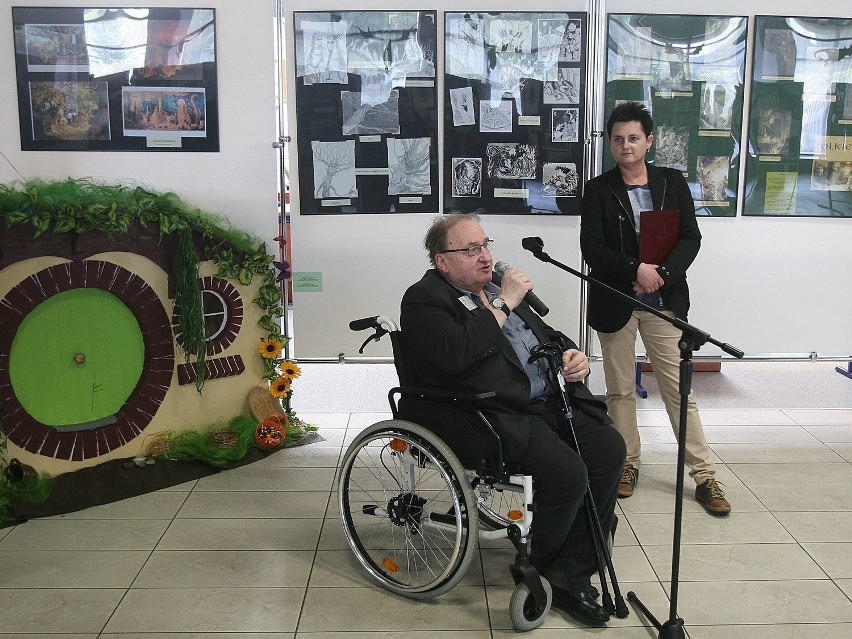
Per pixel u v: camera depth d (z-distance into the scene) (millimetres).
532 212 4031
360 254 4023
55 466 3363
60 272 3264
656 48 3926
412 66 3891
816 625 2520
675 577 2354
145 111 3805
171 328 3613
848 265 4113
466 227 2627
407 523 2652
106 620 2523
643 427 4297
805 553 2959
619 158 3289
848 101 3990
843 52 3953
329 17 3824
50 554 2930
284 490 3496
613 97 3961
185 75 3797
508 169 3990
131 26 3732
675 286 3318
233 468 3717
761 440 4102
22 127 3770
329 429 4258
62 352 3340
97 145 3814
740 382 5121
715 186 4031
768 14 3906
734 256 4090
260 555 2943
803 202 4055
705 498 3307
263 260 3869
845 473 3680
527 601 2486
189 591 2699
